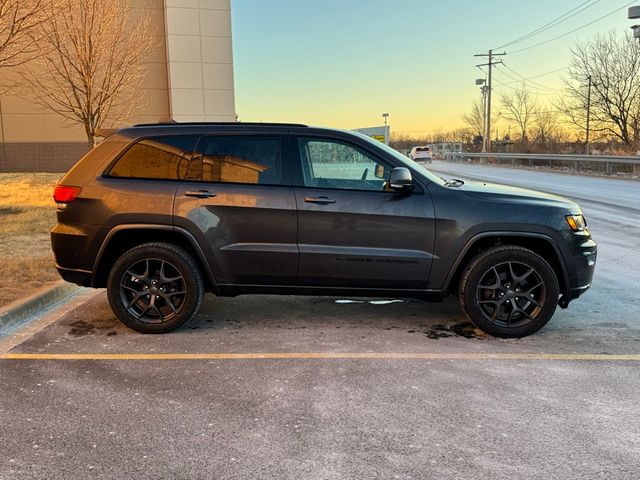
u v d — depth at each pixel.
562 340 4.59
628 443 2.92
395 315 5.32
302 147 4.68
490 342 4.55
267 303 5.74
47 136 22.41
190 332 4.82
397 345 4.48
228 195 4.59
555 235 4.56
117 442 2.95
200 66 22.41
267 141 4.70
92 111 14.33
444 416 3.24
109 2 13.70
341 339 4.63
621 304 5.63
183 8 21.89
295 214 4.57
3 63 10.97
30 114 22.09
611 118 42.56
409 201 4.57
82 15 13.10
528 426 3.11
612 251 8.32
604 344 4.49
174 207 4.59
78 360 4.16
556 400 3.45
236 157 4.68
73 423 3.17
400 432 3.05
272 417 3.23
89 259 4.70
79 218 4.67
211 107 22.77
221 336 4.71
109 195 4.64
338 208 4.55
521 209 4.56
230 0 22.44
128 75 15.01
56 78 15.84
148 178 4.70
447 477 2.62
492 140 72.38
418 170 4.70
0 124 21.84
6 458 2.79
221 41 22.58
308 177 4.65
